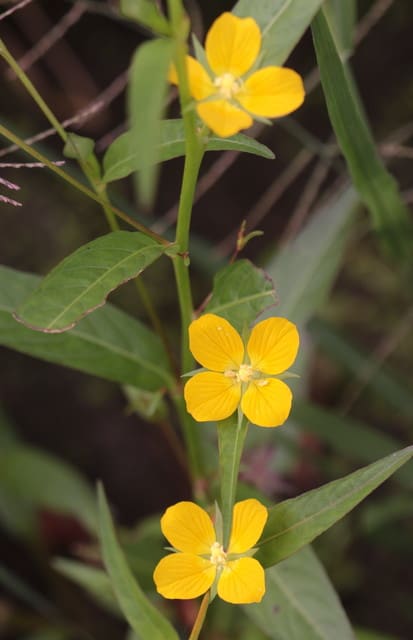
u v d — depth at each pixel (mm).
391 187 396
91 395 622
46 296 303
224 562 304
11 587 461
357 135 373
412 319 516
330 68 348
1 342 349
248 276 323
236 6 306
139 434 614
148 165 264
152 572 393
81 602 530
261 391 308
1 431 505
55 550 512
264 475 464
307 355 463
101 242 309
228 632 429
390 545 481
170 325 620
